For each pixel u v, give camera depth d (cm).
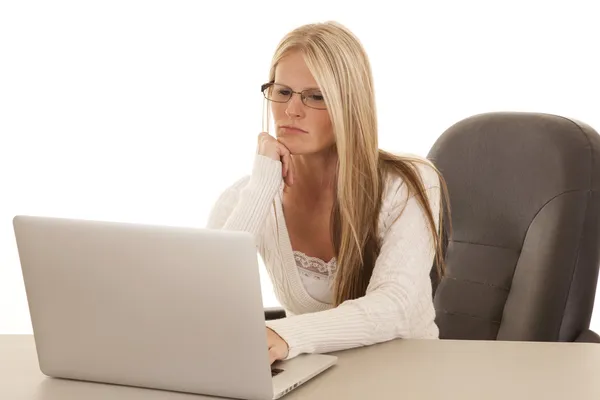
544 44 376
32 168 439
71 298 131
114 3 421
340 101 184
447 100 392
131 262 124
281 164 194
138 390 131
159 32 421
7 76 430
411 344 158
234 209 192
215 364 124
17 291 448
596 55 371
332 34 186
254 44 416
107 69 427
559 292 212
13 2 423
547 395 125
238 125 425
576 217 212
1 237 445
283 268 206
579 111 376
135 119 431
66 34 425
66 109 432
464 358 147
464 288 230
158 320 125
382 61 396
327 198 203
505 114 233
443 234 237
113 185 438
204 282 120
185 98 426
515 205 223
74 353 134
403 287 172
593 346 155
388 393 126
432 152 244
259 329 119
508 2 379
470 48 386
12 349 158
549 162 218
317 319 151
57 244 129
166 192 437
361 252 189
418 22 391
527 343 158
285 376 132
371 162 190
